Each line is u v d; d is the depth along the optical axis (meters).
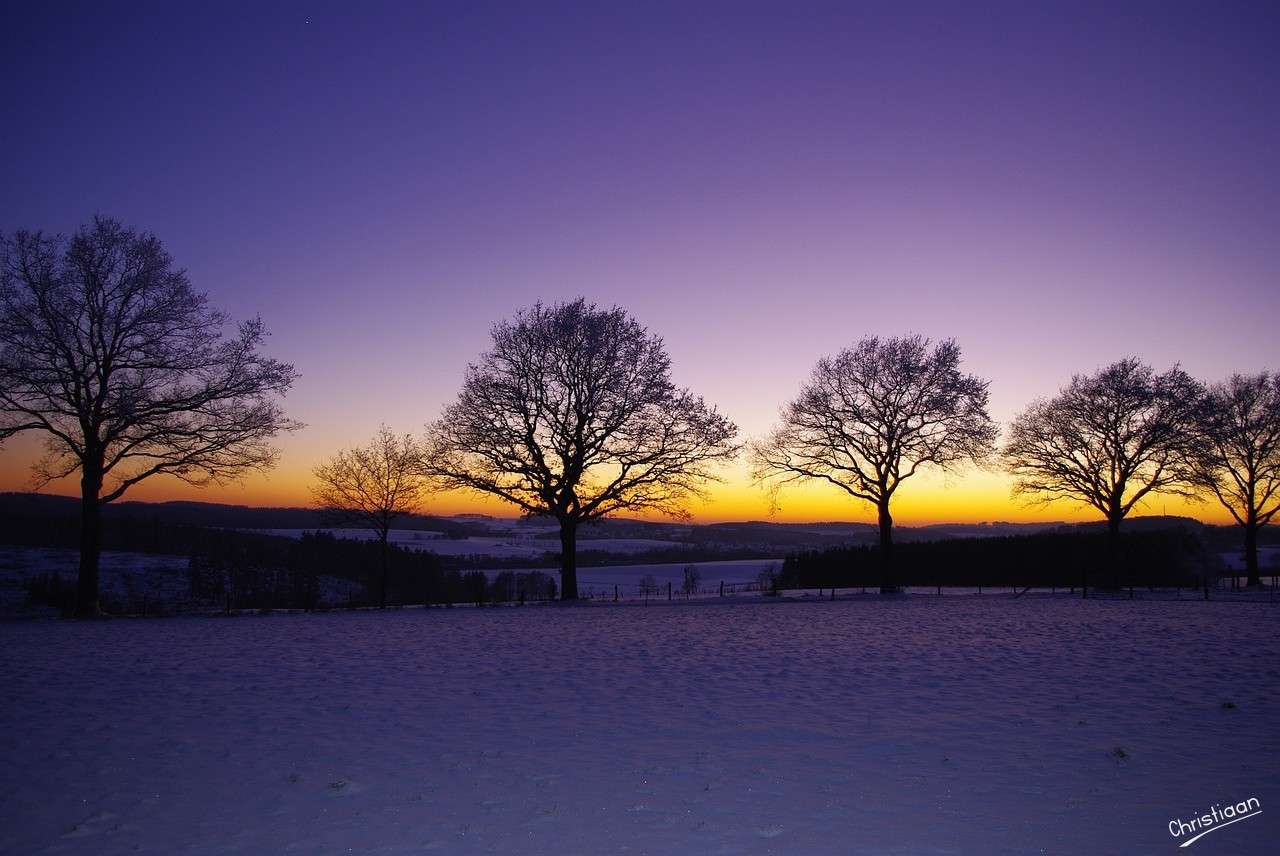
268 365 36.00
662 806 8.77
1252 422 53.75
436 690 15.62
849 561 66.69
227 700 14.62
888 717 13.02
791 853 7.44
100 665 18.95
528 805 8.82
